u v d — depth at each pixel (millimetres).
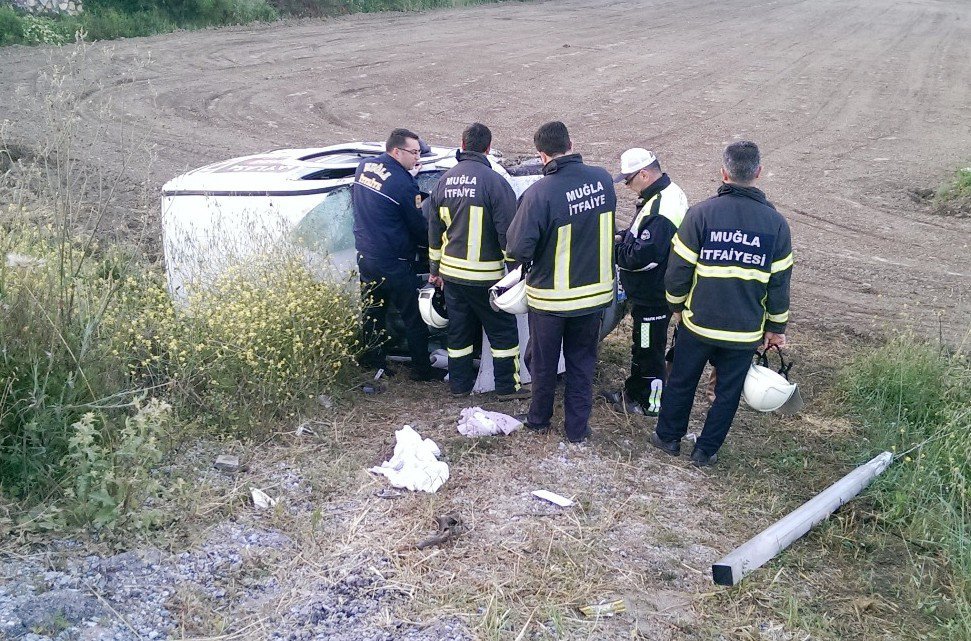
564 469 4773
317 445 4809
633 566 3961
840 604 3842
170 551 3723
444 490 4457
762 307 4746
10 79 15922
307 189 5746
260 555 3777
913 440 5363
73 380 4168
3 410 4031
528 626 3486
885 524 4516
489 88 18562
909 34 26953
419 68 20203
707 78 20047
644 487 4680
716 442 4980
